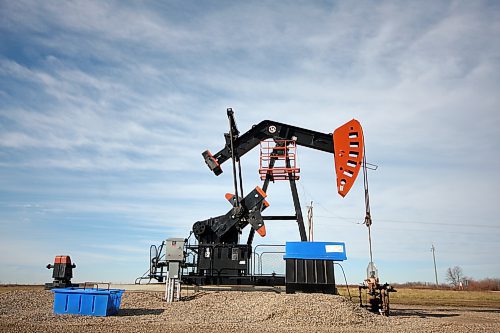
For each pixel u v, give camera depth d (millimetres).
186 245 16547
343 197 15727
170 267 14641
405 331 10195
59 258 17062
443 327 11195
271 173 16641
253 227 16281
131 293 15758
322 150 16672
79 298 11914
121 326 9867
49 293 15938
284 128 17109
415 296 36688
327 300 12727
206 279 16219
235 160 17234
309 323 11008
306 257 14617
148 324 10281
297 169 16531
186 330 9469
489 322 13172
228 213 16734
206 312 12430
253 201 16438
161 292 16078
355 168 15680
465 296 36969
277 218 16516
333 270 14438
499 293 44344
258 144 17328
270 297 13555
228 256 16375
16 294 15406
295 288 14383
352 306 12656
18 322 10242
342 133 16109
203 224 16969
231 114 16594
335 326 10898
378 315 12891
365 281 14141
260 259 16188
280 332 9469
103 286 17047
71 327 9570
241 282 16047
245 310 12688
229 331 9469
